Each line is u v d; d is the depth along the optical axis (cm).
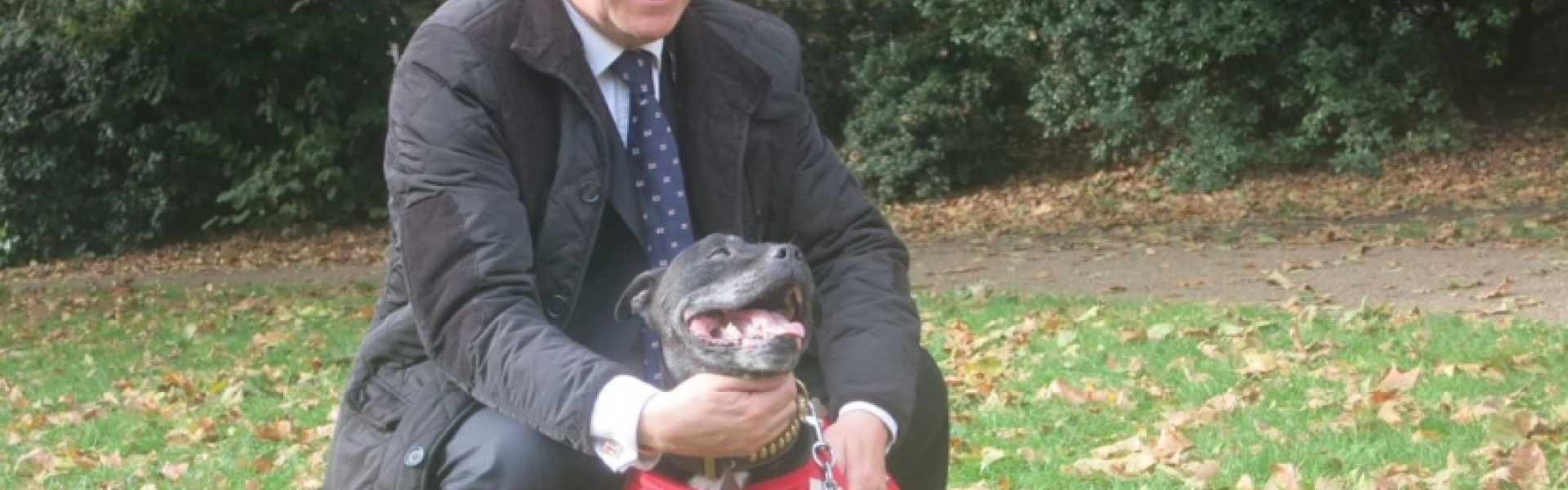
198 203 2017
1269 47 1800
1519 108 1916
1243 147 1805
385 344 352
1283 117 1894
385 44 1983
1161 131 1931
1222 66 1834
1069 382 786
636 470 322
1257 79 1809
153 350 1108
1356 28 1777
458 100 335
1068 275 1238
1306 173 1806
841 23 2077
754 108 357
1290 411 701
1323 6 1764
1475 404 686
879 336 350
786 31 374
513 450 326
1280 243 1345
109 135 1975
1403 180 1717
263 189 1983
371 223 2031
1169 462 620
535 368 314
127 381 955
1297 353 825
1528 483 570
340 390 890
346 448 355
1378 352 822
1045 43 1920
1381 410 678
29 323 1305
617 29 344
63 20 1844
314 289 1435
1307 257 1233
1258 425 673
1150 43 1783
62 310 1386
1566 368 761
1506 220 1400
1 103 1966
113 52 1970
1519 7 1878
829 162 371
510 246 328
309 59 1977
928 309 1077
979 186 2000
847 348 349
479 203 328
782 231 368
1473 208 1515
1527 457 585
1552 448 614
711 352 294
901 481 377
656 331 316
